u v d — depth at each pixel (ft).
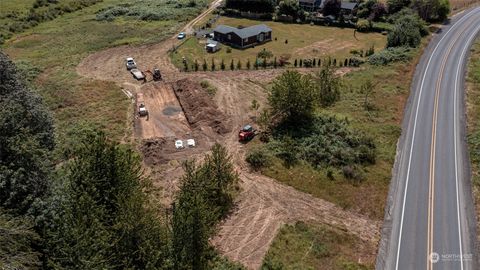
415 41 284.82
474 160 166.20
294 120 189.78
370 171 160.15
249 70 261.03
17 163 109.19
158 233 103.35
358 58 271.28
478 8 363.76
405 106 209.56
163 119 205.46
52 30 350.23
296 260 122.21
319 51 293.84
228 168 146.41
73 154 168.66
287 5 362.33
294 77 183.62
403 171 161.38
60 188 110.93
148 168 165.68
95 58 282.97
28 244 95.66
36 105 144.87
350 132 178.60
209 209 121.80
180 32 335.26
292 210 143.43
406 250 126.52
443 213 140.36
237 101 219.00
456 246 127.65
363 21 339.77
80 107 215.92
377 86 230.27
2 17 372.79
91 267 88.17
